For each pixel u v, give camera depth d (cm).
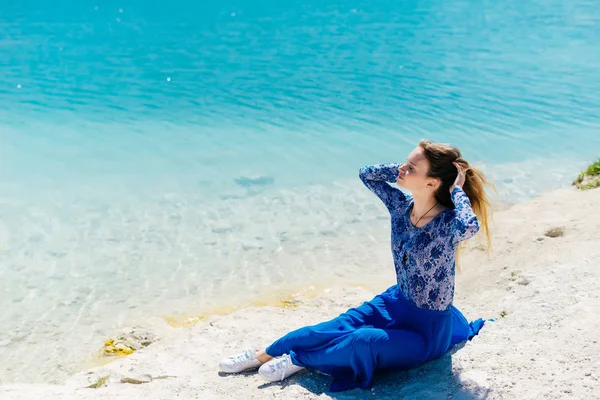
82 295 743
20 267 799
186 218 930
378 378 455
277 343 484
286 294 736
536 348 458
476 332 487
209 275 783
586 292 545
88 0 2970
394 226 452
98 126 1341
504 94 1484
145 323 685
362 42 2077
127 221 922
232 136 1271
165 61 1897
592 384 405
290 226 901
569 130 1234
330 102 1467
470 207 405
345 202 971
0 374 606
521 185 995
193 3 2919
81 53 2000
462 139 1203
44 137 1274
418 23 2362
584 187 948
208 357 563
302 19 2502
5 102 1500
